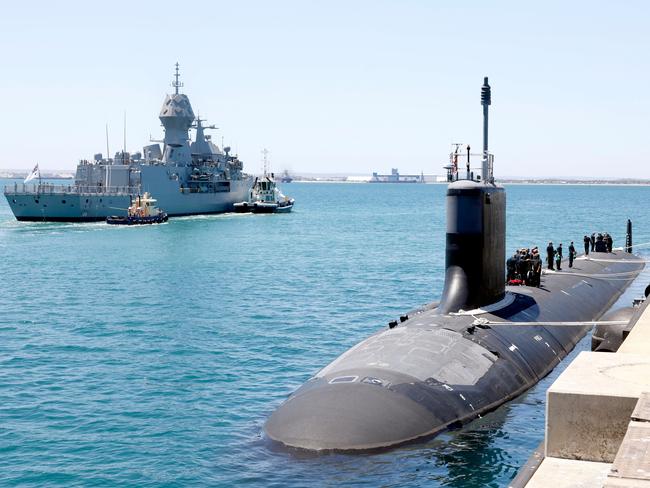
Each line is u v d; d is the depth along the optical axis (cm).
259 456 2181
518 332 3111
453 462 2141
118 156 14288
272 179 18325
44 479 2262
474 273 3153
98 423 2772
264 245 10356
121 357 3816
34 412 2912
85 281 6706
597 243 6731
